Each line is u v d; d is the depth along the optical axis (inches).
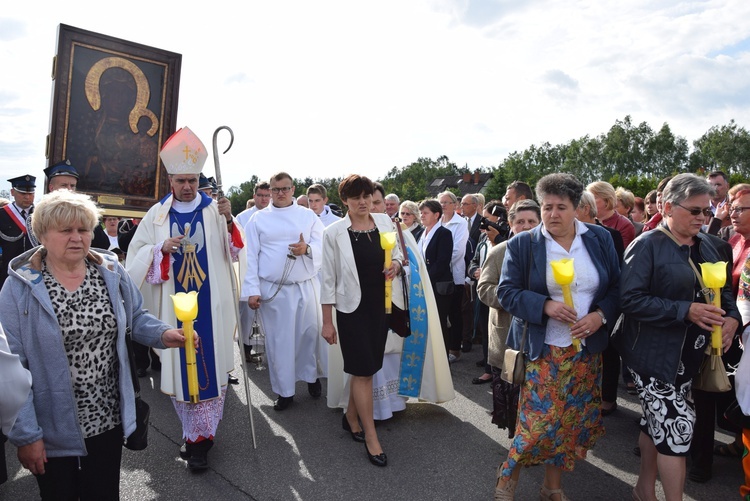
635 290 113.2
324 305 159.3
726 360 132.4
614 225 195.5
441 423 182.9
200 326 155.7
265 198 296.2
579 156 3351.4
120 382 96.3
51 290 91.4
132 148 228.8
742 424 120.6
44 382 90.6
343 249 154.4
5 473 111.6
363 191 154.6
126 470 151.3
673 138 3149.6
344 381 187.9
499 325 154.9
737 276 137.2
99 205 223.3
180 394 150.0
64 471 94.2
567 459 121.2
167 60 231.1
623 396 205.6
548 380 117.7
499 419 154.3
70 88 213.2
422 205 251.3
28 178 199.6
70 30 209.9
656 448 113.2
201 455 151.1
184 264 156.9
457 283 260.7
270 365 200.2
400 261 164.4
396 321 163.6
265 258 203.8
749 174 3093.0
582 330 113.0
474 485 141.0
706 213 111.5
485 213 212.2
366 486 141.2
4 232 196.5
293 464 154.0
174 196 163.0
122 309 97.4
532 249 122.1
